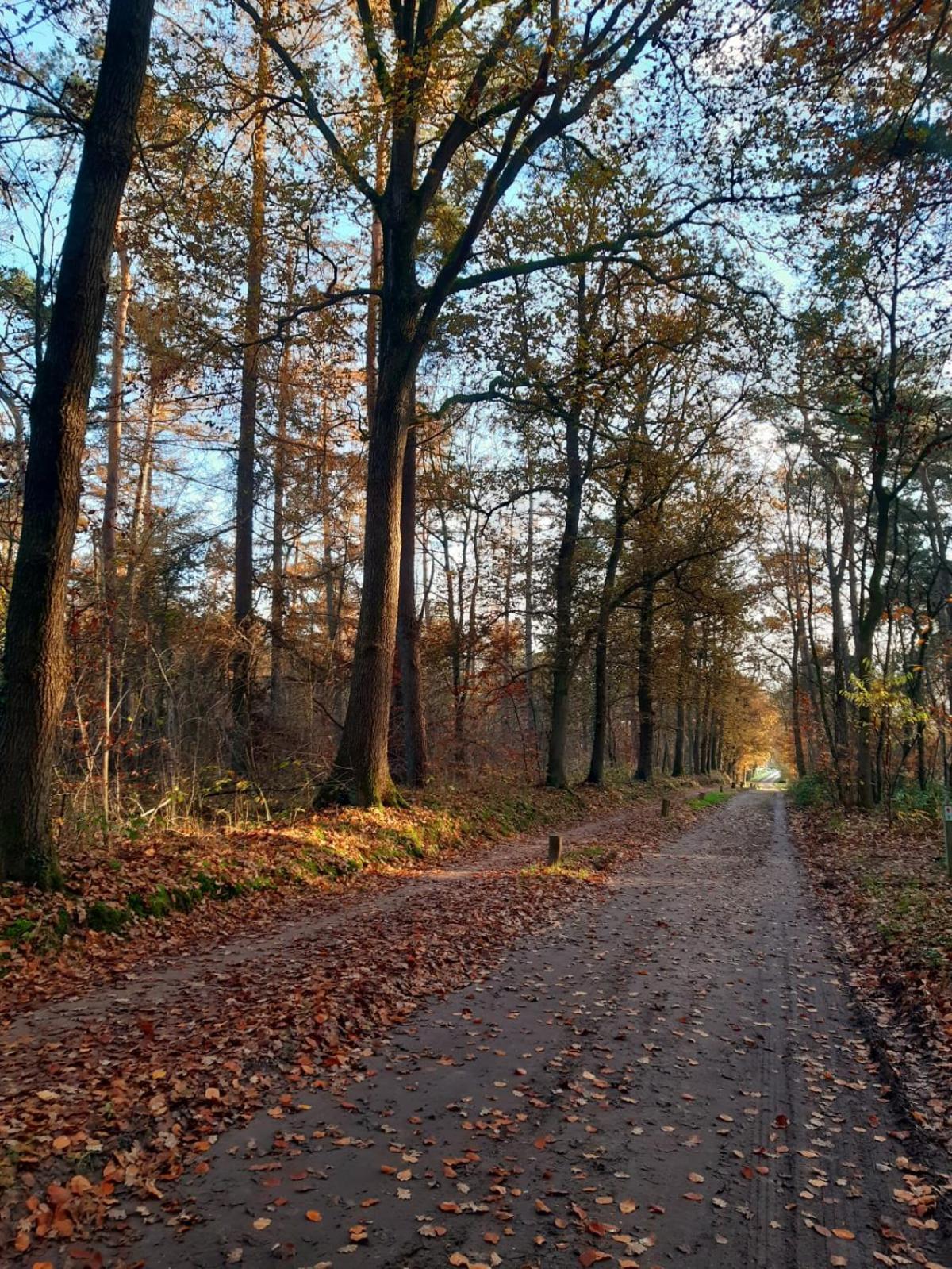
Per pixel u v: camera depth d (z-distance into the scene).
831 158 10.99
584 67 12.36
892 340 19.94
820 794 33.03
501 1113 5.23
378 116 12.91
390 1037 6.53
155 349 17.50
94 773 12.66
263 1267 3.65
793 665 36.19
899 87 9.77
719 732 64.94
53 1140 4.52
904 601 36.03
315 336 18.42
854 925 10.76
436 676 31.80
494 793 22.84
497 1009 7.27
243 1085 5.45
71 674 13.02
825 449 26.03
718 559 28.00
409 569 21.41
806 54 9.41
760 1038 6.68
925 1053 6.17
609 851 17.53
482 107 14.62
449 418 26.69
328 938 9.23
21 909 8.25
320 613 28.50
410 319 15.83
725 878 15.13
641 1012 7.24
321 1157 4.62
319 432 23.23
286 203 15.91
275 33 14.32
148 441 22.58
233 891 10.80
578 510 27.66
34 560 8.86
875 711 19.52
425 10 14.27
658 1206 4.20
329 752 20.89
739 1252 3.84
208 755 19.59
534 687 33.22
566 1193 4.30
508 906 11.38
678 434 25.89
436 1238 3.88
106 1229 3.93
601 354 16.52
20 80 10.50
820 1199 4.30
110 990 7.34
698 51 11.21
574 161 16.61
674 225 15.46
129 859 10.54
